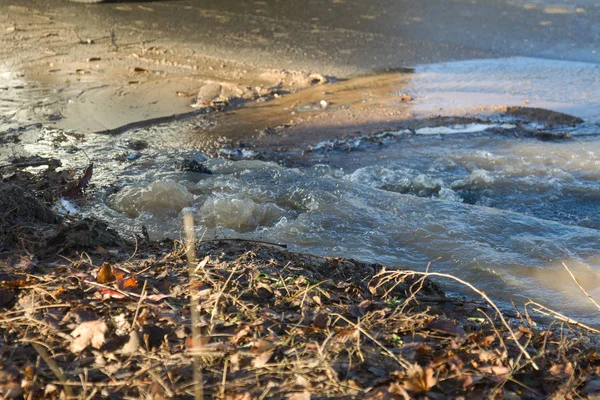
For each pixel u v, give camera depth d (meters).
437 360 3.14
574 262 4.95
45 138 7.58
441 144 7.56
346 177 6.72
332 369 3.01
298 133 7.88
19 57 10.51
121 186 6.35
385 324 3.47
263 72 10.01
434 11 12.96
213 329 3.28
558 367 3.19
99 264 4.16
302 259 4.69
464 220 5.59
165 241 4.83
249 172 6.59
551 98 8.92
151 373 2.97
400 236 5.34
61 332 3.26
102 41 11.35
